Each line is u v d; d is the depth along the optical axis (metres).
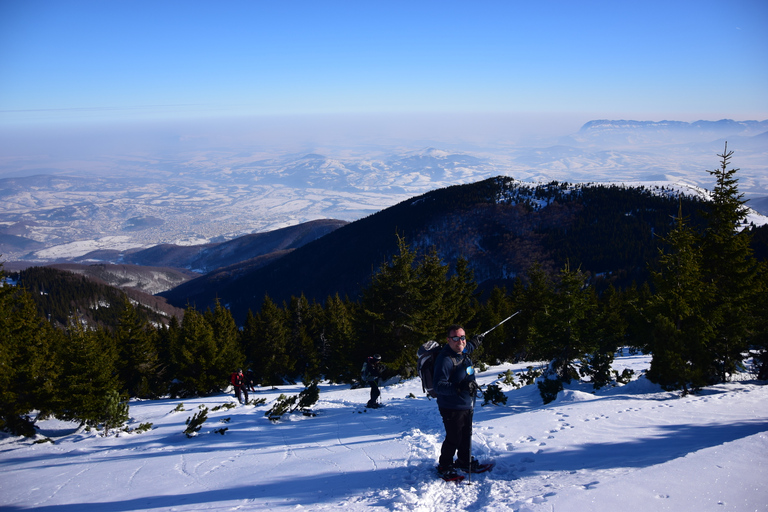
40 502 5.57
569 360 16.44
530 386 14.83
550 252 192.88
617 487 3.31
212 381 32.78
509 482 4.12
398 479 4.70
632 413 7.57
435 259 27.36
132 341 35.50
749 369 13.72
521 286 46.81
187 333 34.91
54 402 14.34
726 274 14.40
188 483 5.66
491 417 9.50
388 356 27.25
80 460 8.55
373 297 28.17
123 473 6.79
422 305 26.81
